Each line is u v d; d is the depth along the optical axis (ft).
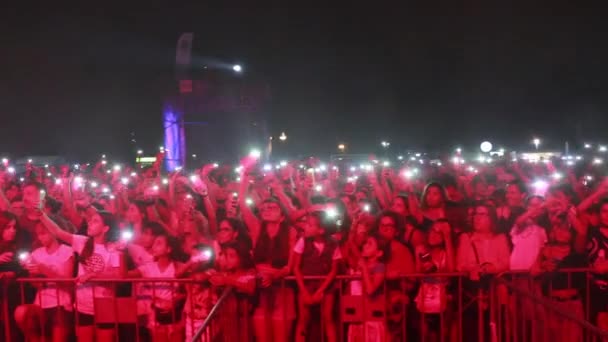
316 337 23.03
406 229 23.29
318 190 36.47
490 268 20.71
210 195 33.19
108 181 54.80
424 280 21.65
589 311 21.30
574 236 22.12
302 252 21.81
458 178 39.81
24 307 21.72
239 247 21.61
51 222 22.54
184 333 21.85
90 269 22.34
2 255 22.47
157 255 21.79
